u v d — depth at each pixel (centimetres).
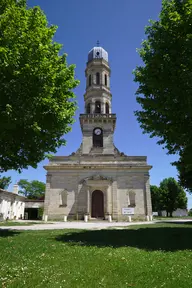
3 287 534
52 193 3594
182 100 1097
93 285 540
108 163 3728
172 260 755
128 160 3738
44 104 1236
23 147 1430
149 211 3481
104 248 952
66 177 3672
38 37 1207
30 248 949
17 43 1139
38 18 1268
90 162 3738
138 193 3584
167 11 1244
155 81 1181
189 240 1210
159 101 1200
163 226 2077
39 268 661
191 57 1062
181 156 1351
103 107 4038
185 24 1098
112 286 536
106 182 3616
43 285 542
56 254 840
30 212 5122
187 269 659
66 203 3550
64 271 632
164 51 1184
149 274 611
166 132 1276
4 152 1341
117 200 3550
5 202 3869
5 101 1116
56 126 1401
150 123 1297
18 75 1108
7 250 907
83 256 799
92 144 3869
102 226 2225
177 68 1105
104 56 4356
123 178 3656
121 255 812
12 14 1134
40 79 1164
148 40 1321
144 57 1330
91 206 3591
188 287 532
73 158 3766
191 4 1077
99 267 668
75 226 2252
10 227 2062
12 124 1133
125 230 1702
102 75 4216
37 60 1168
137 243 1126
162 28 1230
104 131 3938
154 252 876
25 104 1166
